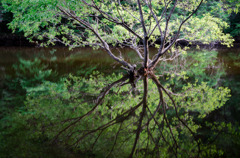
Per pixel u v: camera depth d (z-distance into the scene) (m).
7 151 2.63
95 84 6.54
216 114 4.12
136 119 3.86
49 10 6.45
